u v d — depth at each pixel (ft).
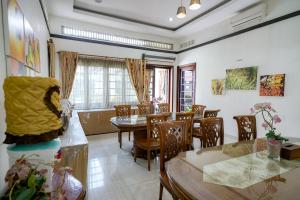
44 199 2.46
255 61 12.60
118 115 12.98
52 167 3.02
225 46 14.90
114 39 16.92
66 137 6.68
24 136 2.89
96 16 14.29
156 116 9.04
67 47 14.99
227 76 14.67
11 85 2.81
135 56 18.19
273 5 11.43
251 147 5.68
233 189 3.21
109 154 11.32
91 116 15.35
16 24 4.44
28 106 2.87
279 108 11.22
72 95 15.46
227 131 14.76
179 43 20.40
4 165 3.41
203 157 4.79
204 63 17.13
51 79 3.14
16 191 2.31
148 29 17.15
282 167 4.17
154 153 10.77
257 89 12.46
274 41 11.46
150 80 19.61
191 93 19.25
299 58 10.27
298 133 10.33
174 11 14.24
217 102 15.71
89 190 7.37
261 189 3.22
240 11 13.21
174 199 4.96
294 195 3.04
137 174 8.79
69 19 14.80
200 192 3.12
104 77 16.61
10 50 3.89
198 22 15.34
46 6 12.41
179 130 6.21
